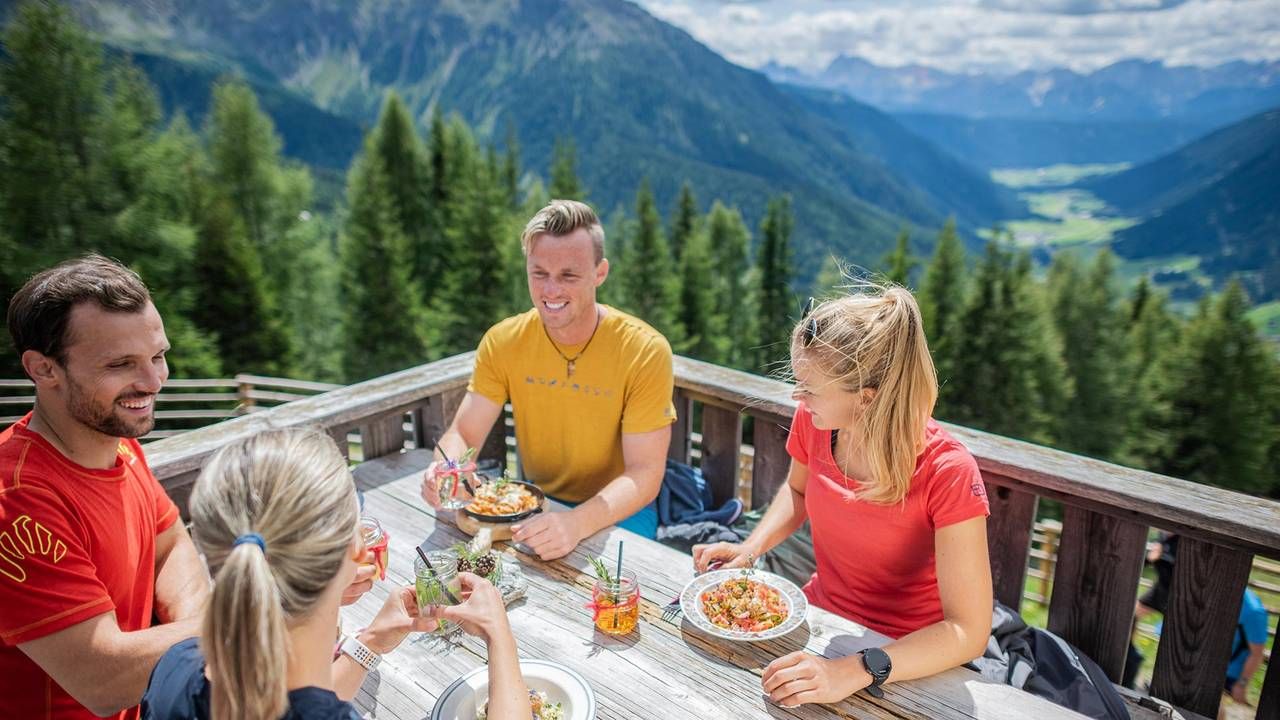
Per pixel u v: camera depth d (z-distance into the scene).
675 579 1.93
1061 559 2.20
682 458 3.16
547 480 2.76
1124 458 38.44
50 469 1.41
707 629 1.68
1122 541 2.07
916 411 1.70
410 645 1.66
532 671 1.50
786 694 1.48
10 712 1.41
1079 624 2.20
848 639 1.69
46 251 20.44
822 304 1.79
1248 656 3.10
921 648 1.57
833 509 1.93
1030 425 35.47
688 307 43.19
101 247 21.28
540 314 2.48
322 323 32.50
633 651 1.65
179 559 1.79
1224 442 37.59
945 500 1.71
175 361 21.69
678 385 2.96
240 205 31.61
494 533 2.10
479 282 36.91
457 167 41.44
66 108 21.14
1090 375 39.91
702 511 2.78
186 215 24.92
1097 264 42.03
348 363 33.19
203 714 1.04
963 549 1.68
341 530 1.01
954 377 36.47
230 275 25.38
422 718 1.45
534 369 2.58
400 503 2.31
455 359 3.16
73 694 1.37
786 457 2.81
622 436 2.65
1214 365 37.91
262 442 1.03
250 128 31.55
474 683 1.45
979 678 1.58
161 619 1.72
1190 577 1.98
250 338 25.78
